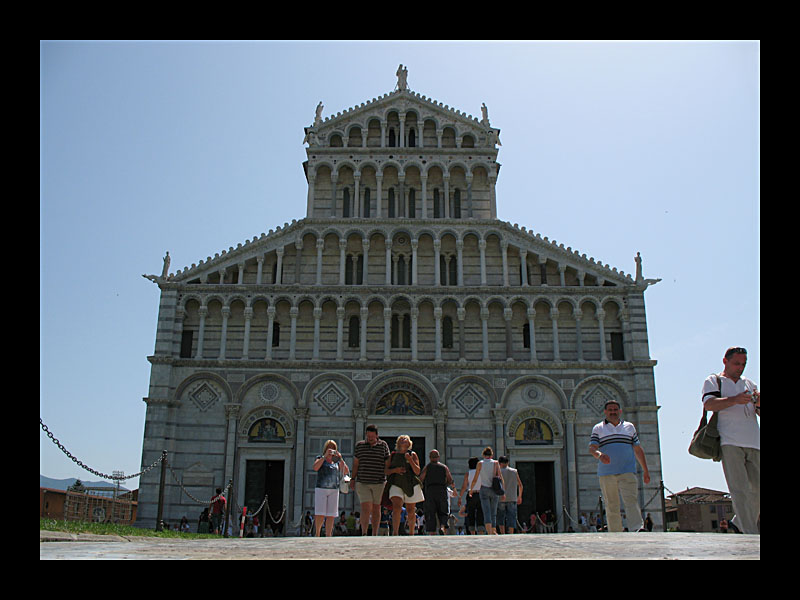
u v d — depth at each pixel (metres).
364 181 60.56
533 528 50.16
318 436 53.31
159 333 54.25
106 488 42.38
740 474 14.56
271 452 52.88
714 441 15.07
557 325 55.84
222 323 55.56
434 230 58.22
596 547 7.51
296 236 57.91
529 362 54.53
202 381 54.00
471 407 54.00
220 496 44.16
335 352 55.81
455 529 51.34
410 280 58.06
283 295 56.09
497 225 58.38
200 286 55.81
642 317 55.50
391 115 62.06
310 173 59.75
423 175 59.72
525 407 53.91
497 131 60.91
